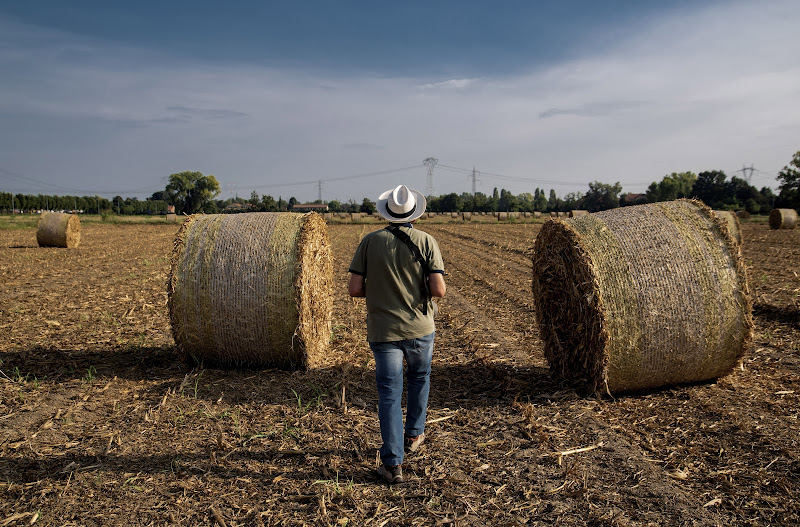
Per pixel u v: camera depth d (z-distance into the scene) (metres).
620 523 3.37
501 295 11.98
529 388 5.96
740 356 5.79
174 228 44.09
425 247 3.98
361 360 7.13
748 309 5.70
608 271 5.48
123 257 20.20
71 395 5.75
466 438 4.71
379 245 3.96
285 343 6.54
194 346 6.67
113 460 4.29
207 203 115.06
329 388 5.98
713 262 5.68
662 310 5.45
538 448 4.50
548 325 6.38
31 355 7.18
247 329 6.47
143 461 4.29
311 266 6.80
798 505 3.57
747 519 3.43
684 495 3.72
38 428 4.87
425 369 4.14
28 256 20.16
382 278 3.94
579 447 4.49
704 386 5.93
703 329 5.54
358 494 3.77
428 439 4.69
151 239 30.36
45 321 9.20
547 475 4.04
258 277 6.44
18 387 5.93
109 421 5.07
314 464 4.23
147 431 4.85
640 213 6.04
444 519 3.46
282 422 5.05
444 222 54.09
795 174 57.31
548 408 5.38
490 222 54.34
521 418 5.12
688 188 101.75
